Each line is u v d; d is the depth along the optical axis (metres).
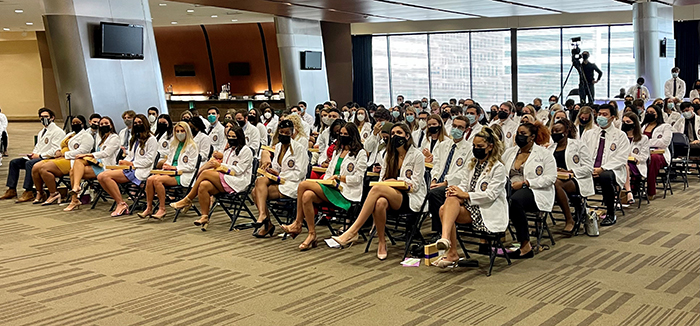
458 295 4.74
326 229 7.17
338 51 21.22
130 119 9.45
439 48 23.52
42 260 6.10
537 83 22.39
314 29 18.75
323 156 8.27
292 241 6.66
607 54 21.42
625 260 5.59
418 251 5.94
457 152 6.38
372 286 5.03
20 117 28.00
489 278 5.16
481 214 5.31
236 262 5.87
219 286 5.14
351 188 6.37
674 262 5.49
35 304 4.81
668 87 15.95
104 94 10.97
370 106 14.43
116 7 11.18
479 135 5.36
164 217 8.05
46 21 10.60
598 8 17.12
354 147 6.41
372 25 23.44
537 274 5.23
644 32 16.50
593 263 5.52
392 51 24.09
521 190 5.89
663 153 8.46
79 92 10.70
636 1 16.36
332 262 5.79
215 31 23.02
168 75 24.56
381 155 6.48
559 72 22.08
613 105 7.34
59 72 10.70
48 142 9.59
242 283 5.21
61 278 5.48
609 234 6.59
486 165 5.46
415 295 4.77
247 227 7.33
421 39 23.67
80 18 10.64
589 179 6.64
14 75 27.78
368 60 24.22
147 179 7.89
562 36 21.84
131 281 5.34
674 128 10.02
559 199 6.48
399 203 5.82
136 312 4.57
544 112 11.91
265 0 13.75
